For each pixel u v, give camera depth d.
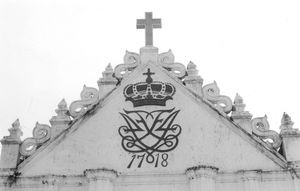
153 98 18.05
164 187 16.56
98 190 16.11
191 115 17.72
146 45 19.42
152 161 16.92
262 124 17.81
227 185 16.58
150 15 20.41
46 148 17.28
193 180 16.31
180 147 17.14
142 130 17.47
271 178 16.62
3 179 16.80
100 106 17.92
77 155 17.14
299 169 16.66
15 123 17.95
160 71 18.61
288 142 17.19
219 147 17.14
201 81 18.53
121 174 16.70
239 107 18.02
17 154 17.31
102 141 17.33
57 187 16.64
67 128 17.53
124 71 18.94
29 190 16.66
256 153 17.03
